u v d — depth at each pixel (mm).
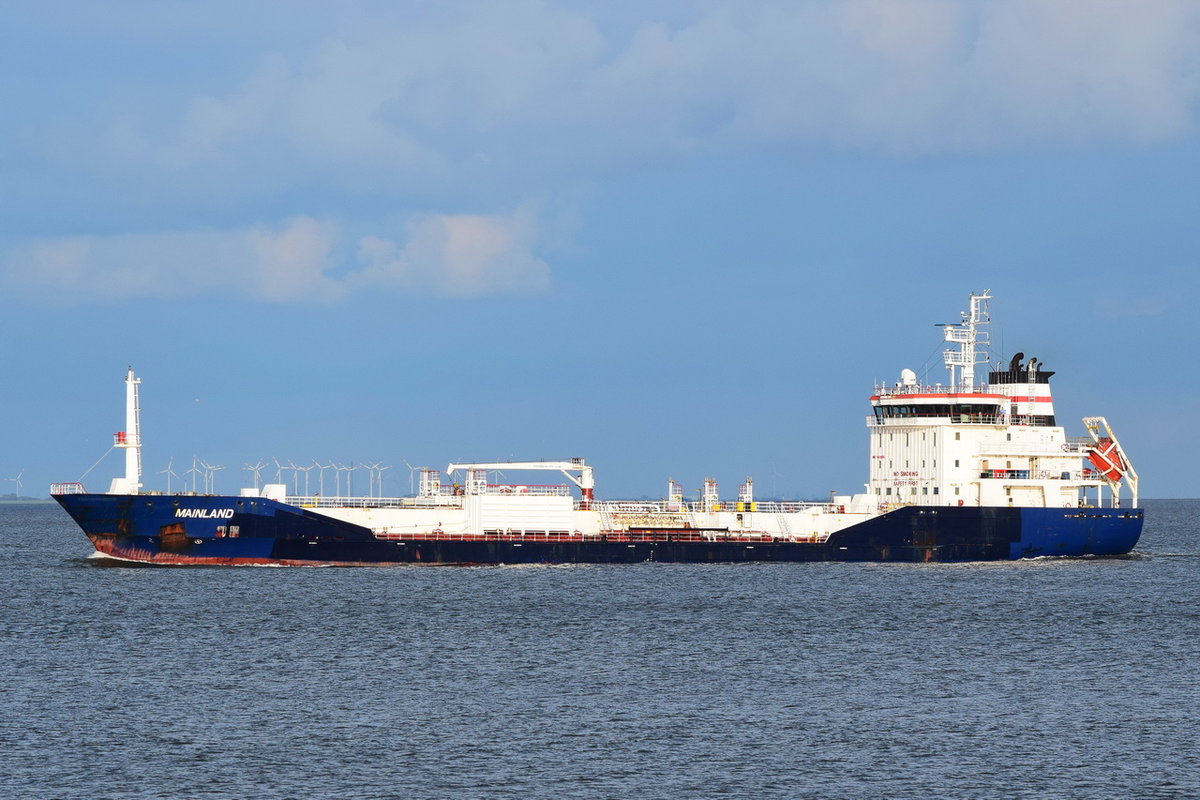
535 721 147875
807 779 128625
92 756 134000
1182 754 136750
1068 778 129250
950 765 133000
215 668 175000
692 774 129875
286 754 135125
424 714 150625
